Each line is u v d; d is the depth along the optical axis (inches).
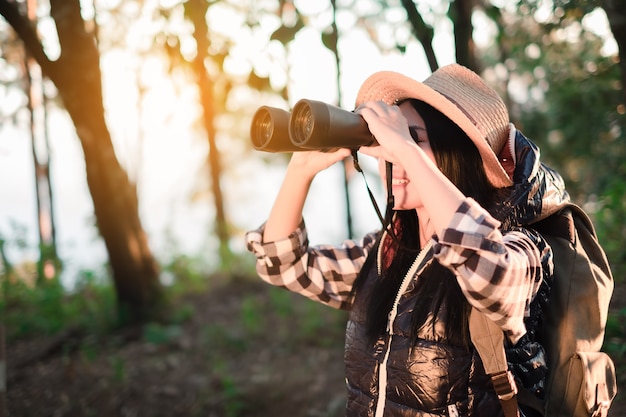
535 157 50.3
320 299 61.6
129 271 201.0
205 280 271.6
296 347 180.5
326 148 49.1
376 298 51.8
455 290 47.4
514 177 50.2
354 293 57.6
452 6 115.4
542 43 183.9
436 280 48.3
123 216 200.1
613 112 181.2
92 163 193.9
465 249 41.4
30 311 229.1
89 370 168.6
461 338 47.0
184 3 105.0
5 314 225.5
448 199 42.8
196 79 260.7
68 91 179.5
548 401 48.5
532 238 48.0
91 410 148.5
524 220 48.9
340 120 46.8
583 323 49.0
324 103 46.9
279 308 212.5
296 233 59.6
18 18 166.4
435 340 47.8
